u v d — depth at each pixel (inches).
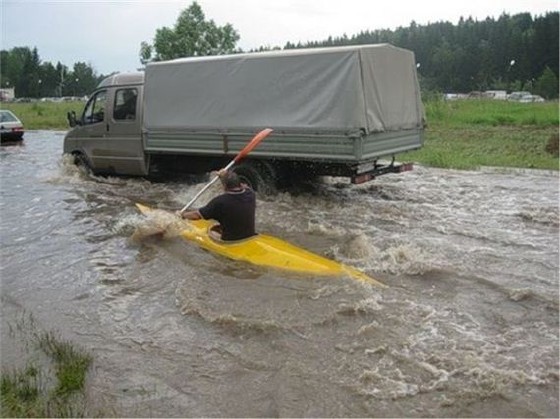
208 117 408.8
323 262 251.0
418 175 525.7
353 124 342.6
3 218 363.6
